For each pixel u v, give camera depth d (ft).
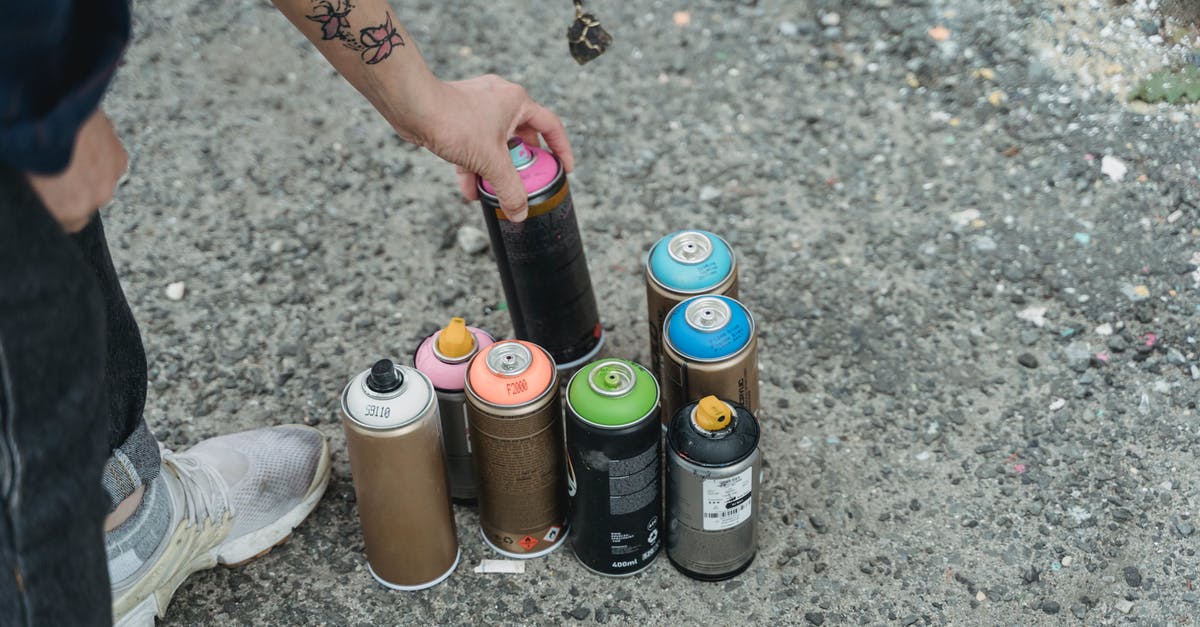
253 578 7.41
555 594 7.20
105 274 5.77
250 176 10.37
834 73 10.84
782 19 11.36
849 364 8.50
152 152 10.61
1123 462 7.70
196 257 9.70
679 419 6.66
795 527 7.48
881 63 10.83
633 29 11.47
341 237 9.82
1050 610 6.91
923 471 7.77
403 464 6.56
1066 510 7.46
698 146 10.35
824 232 9.50
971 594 7.04
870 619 6.95
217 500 7.00
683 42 11.29
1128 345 8.40
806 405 8.25
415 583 7.21
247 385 8.68
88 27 3.74
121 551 6.40
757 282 9.14
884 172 9.94
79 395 3.86
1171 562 7.12
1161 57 10.28
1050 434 7.91
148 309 9.27
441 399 7.06
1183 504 7.42
